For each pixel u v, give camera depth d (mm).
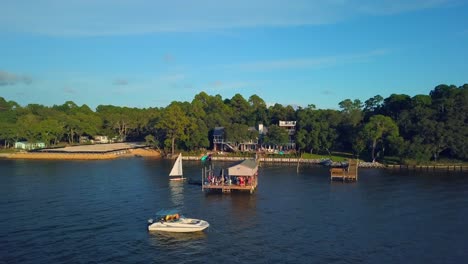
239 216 68250
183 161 152500
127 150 180375
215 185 88562
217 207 74625
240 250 51906
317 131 156000
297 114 190000
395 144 136500
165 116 166000
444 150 144125
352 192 89688
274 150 170500
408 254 50875
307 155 157750
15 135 177000
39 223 63062
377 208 74312
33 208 72375
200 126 174125
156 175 113125
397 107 173500
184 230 58844
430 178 110562
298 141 158250
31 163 141625
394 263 48000
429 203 78500
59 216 67250
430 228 61812
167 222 60125
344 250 52094
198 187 94750
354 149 147000
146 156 169250
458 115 139500
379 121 141875
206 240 55750
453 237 57594
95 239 55781
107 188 92312
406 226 62812
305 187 96062
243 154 162625
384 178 110625
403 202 79375
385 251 51844
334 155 157875
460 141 131500
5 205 74625
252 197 83812
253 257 49500
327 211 72000
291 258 49250
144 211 70938
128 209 72250
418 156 132375
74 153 161250
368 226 62719
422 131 137750
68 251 51188
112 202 77688
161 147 182625
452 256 50312
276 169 130000
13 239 55469
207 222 61281
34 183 98250
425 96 161250
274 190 92000
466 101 143250
